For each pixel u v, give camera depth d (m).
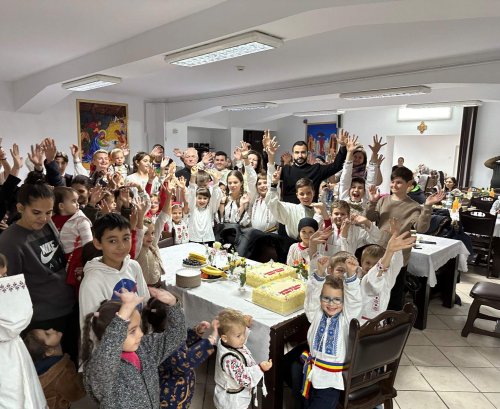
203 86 7.36
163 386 1.49
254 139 12.04
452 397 2.39
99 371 1.09
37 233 1.75
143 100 9.10
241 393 1.79
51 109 7.41
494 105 8.57
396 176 2.83
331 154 6.59
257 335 1.94
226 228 3.70
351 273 1.75
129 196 2.60
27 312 1.33
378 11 2.51
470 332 3.20
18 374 1.33
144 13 3.28
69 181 4.17
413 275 3.31
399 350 1.78
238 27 2.96
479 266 5.25
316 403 1.72
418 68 5.35
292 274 2.45
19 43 4.22
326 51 4.57
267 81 6.82
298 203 3.68
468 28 3.64
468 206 6.40
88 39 4.06
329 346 1.74
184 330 1.45
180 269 2.67
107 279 1.59
